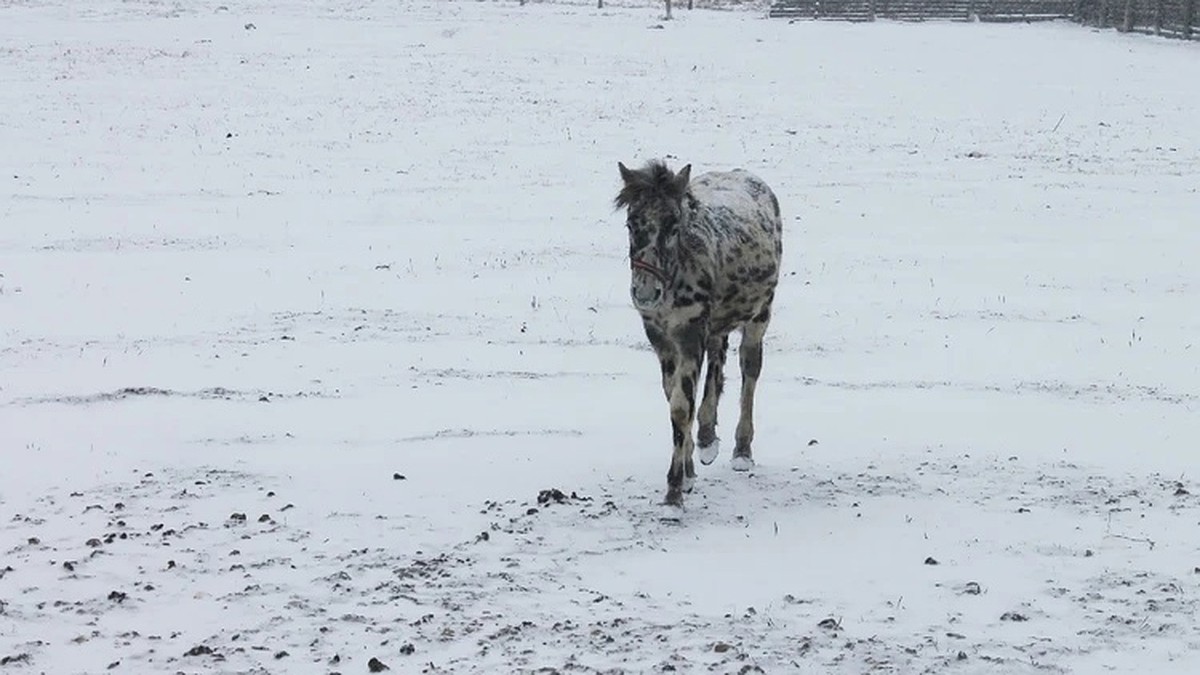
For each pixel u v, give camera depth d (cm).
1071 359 1597
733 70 4353
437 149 3139
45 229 2339
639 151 3141
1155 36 5291
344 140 3231
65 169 2878
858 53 4759
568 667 705
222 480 1079
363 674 697
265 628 764
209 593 823
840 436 1247
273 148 3133
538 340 1681
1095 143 3319
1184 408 1355
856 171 2977
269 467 1118
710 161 3044
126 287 1950
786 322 1794
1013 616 785
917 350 1642
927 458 1164
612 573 868
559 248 2247
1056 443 1217
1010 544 925
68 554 898
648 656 724
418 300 1895
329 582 841
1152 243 2339
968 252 2266
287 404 1347
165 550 905
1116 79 4256
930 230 2436
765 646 739
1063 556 899
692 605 812
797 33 5262
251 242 2281
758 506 1025
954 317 1823
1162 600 812
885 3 5978
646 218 977
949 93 4003
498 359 1577
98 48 4484
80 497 1030
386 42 4803
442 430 1251
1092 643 745
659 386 1459
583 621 779
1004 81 4219
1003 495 1047
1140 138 3378
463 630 760
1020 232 2425
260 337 1678
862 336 1714
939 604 810
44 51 4409
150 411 1305
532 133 3328
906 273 2112
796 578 861
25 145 3103
